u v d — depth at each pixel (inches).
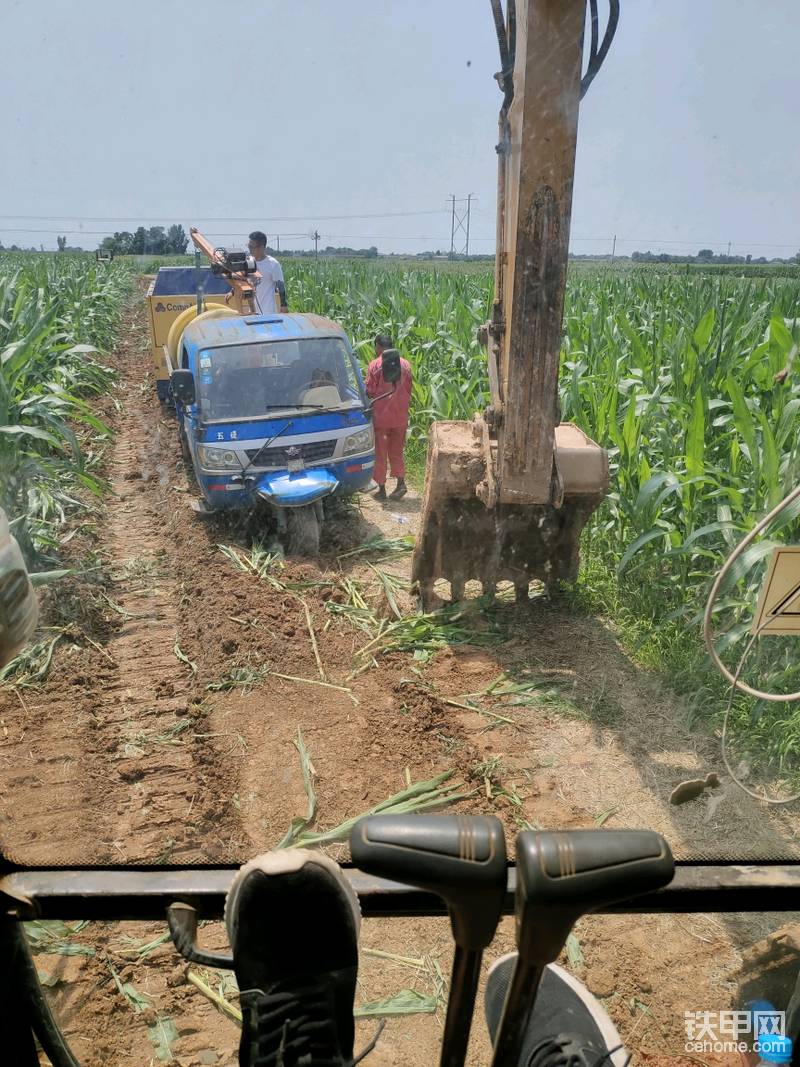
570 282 121.9
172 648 108.2
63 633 103.0
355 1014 73.7
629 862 42.5
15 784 77.9
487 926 45.4
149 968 81.7
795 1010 66.6
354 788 82.7
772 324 95.8
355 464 222.7
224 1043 76.0
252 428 210.7
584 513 121.0
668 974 76.0
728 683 72.8
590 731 80.6
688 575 89.8
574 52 84.5
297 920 55.7
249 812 76.8
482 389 284.8
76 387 325.1
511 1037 49.9
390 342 254.2
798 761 67.4
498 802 79.0
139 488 205.5
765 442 74.2
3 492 85.7
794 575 56.3
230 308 324.8
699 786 59.4
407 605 139.4
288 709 94.1
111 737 86.9
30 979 61.2
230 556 160.9
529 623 115.5
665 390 111.3
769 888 57.0
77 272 380.5
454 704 97.2
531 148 92.8
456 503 133.6
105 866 60.1
